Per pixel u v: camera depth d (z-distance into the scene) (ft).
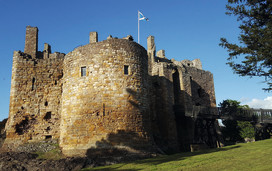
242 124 125.59
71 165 53.01
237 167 37.42
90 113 60.08
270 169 33.99
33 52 87.45
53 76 73.61
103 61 62.85
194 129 97.76
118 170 45.27
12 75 71.00
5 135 68.28
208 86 120.88
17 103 68.90
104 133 58.18
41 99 71.41
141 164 48.67
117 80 61.98
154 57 107.76
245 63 56.39
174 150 86.02
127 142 58.65
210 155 51.47
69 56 68.08
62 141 62.39
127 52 65.10
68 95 64.59
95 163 54.54
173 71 102.68
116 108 60.18
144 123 63.21
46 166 53.42
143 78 66.69
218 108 95.45
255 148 55.06
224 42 58.90
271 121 93.15
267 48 53.06
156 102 92.84
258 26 57.00
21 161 56.85
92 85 61.67
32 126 69.26
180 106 93.25
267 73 55.67
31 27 89.92
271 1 53.47
